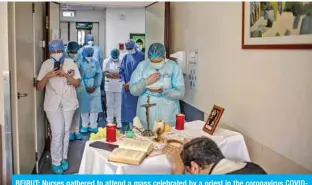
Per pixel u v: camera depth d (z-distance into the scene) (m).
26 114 3.10
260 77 2.31
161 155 1.99
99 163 2.00
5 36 2.46
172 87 3.34
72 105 3.65
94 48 5.77
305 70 1.83
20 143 2.83
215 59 3.08
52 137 3.65
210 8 3.16
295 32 1.90
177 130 2.54
